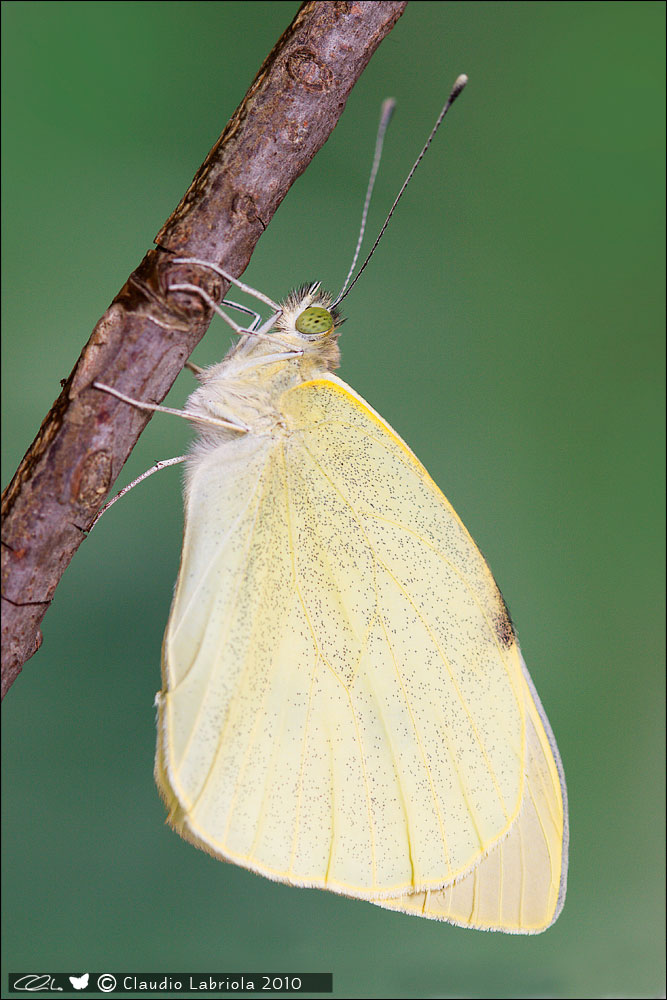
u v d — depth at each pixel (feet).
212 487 0.66
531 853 0.67
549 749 0.67
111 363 0.63
